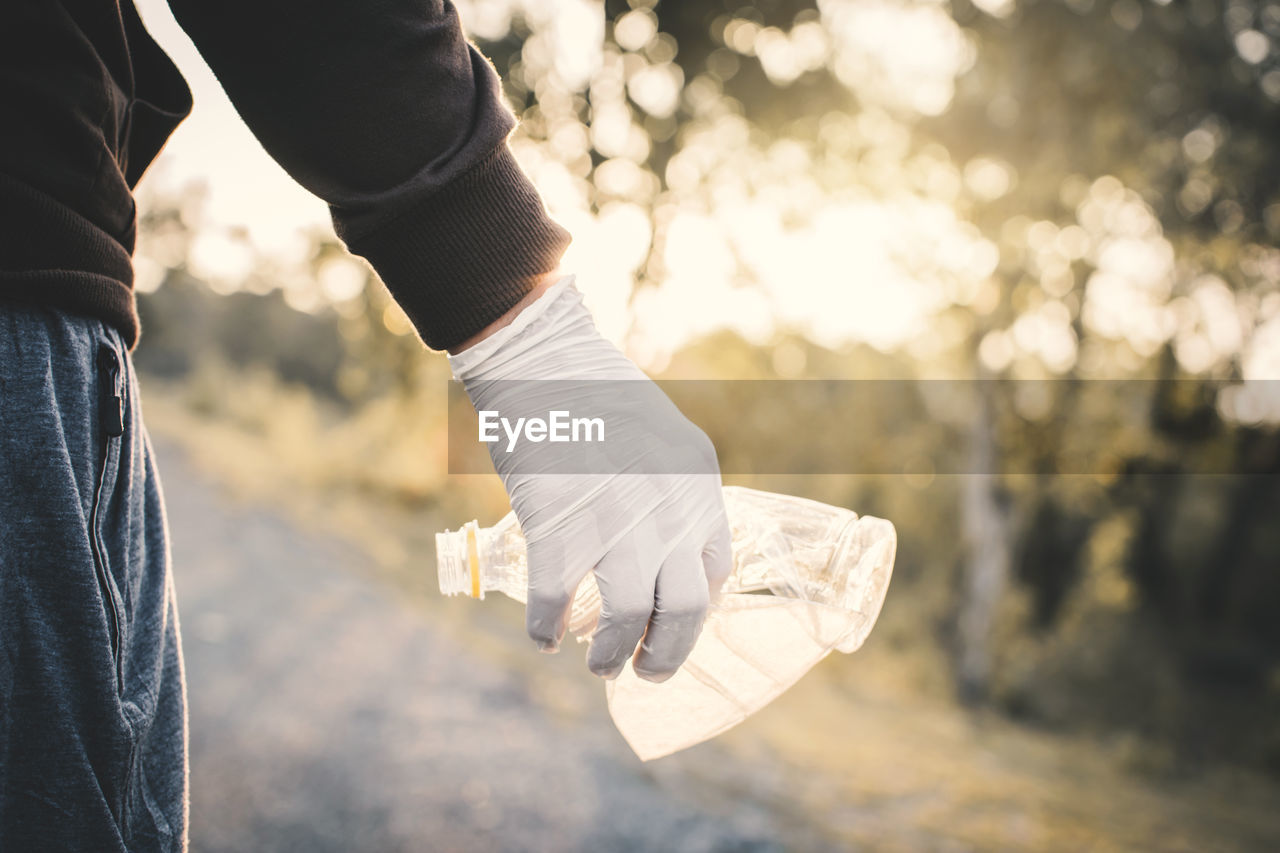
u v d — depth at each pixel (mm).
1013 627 14398
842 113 11719
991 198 11906
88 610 636
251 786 3850
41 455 623
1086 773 8250
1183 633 18641
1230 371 13883
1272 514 19484
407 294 742
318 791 3859
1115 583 17469
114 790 655
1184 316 13125
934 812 4613
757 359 17750
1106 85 11117
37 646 611
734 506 1048
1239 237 11984
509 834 3611
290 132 688
